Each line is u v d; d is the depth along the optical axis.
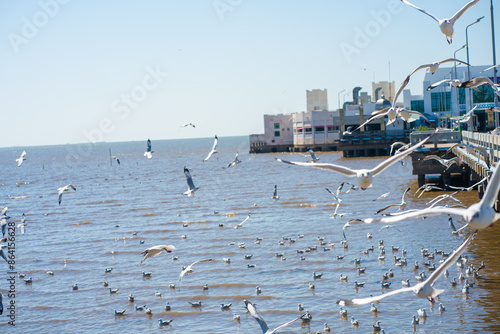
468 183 70.12
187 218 70.50
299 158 168.50
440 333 27.78
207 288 38.34
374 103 155.12
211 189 105.25
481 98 104.50
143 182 133.62
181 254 49.44
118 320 34.09
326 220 60.38
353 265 40.97
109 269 45.28
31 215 83.50
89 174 176.50
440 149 69.81
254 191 96.62
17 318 35.41
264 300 35.31
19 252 54.91
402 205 30.33
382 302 32.81
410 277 36.97
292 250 47.12
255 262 44.25
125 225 68.62
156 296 37.72
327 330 29.48
